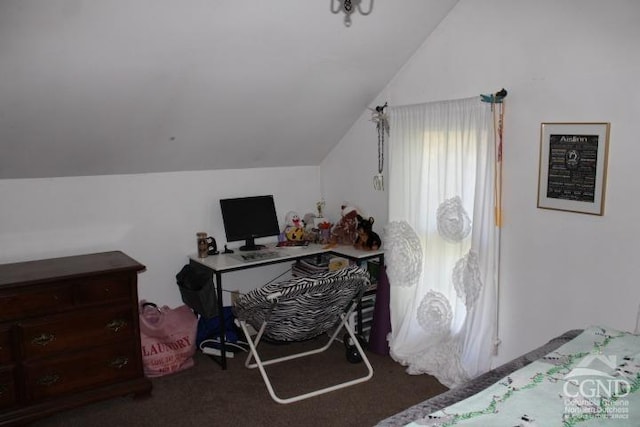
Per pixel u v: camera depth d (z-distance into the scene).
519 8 2.75
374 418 2.77
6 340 2.62
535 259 2.84
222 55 2.80
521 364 1.98
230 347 3.62
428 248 3.28
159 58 2.66
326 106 3.66
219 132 3.49
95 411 2.89
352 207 4.02
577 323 2.68
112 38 2.43
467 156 3.00
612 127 2.42
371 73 3.45
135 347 3.00
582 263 2.62
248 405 2.94
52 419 2.80
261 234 3.97
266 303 2.73
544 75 2.67
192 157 3.65
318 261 4.09
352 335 3.28
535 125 2.75
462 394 1.79
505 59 2.85
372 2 2.54
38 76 2.48
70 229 3.35
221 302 3.37
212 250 3.81
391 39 3.17
